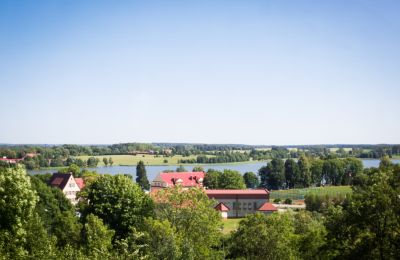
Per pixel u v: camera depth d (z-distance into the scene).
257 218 65.00
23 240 39.53
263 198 160.38
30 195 45.97
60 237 66.19
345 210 42.25
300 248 57.06
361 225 39.69
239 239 64.38
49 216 81.06
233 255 67.56
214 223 66.44
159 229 48.28
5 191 44.41
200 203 63.78
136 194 80.00
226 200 159.38
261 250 61.53
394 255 38.94
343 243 41.22
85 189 102.94
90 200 80.56
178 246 46.84
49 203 84.81
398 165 41.53
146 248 44.84
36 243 39.81
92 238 56.47
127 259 39.91
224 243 76.38
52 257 34.44
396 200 38.88
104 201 77.44
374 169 43.69
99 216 76.81
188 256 46.81
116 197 77.44
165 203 65.75
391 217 39.12
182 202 64.38
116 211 76.75
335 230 41.28
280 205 171.12
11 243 35.91
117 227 77.00
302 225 84.19
